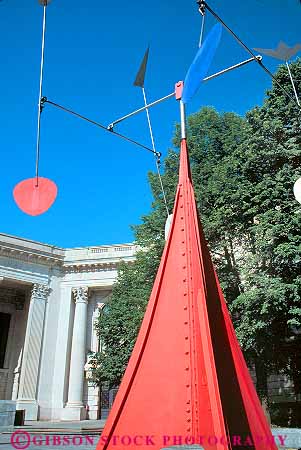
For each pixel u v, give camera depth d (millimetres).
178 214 4262
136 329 23562
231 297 19844
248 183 19422
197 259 3896
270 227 17672
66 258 40906
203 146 24078
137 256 24359
